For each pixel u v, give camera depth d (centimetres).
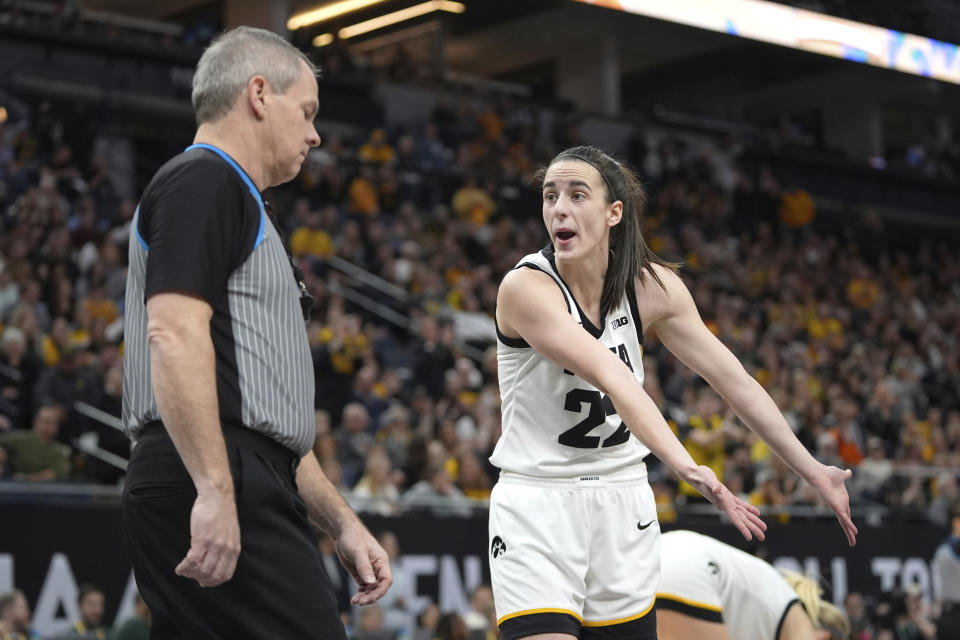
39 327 1413
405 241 2133
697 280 2475
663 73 3669
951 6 3309
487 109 2883
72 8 2545
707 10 2770
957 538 1106
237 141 323
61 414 1124
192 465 290
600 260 373
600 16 3130
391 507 1042
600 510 370
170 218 300
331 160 2275
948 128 4006
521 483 372
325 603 314
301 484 356
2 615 837
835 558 1243
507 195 2553
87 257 1638
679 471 315
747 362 1948
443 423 1297
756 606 446
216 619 306
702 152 3081
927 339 2656
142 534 310
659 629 433
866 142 3766
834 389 1875
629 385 335
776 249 2906
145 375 313
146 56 2344
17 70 2184
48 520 899
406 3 3278
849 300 2780
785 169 3241
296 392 321
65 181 1939
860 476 1435
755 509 309
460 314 1916
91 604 886
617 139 3109
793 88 3741
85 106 2252
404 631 992
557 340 350
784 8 2905
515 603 362
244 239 313
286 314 322
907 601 1166
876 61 3078
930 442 1803
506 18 3275
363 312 1869
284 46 333
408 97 2805
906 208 3431
